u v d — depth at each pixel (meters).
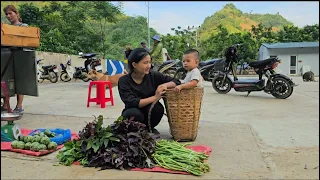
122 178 2.31
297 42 22.50
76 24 14.72
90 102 5.79
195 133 3.25
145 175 2.36
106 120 4.25
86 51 14.89
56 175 2.36
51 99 6.22
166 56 9.80
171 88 3.09
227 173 2.44
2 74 1.57
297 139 3.48
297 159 2.83
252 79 6.99
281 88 6.59
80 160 2.60
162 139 3.03
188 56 3.17
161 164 2.49
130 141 2.52
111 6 15.17
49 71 10.80
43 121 4.16
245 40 19.66
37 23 13.38
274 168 2.60
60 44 13.39
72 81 11.62
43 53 11.41
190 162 2.47
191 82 3.07
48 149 2.85
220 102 6.09
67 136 3.14
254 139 3.39
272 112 5.05
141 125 2.66
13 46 1.67
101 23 15.70
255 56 19.89
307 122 4.34
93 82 5.31
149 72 3.24
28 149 2.84
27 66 1.81
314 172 2.52
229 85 7.29
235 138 3.41
